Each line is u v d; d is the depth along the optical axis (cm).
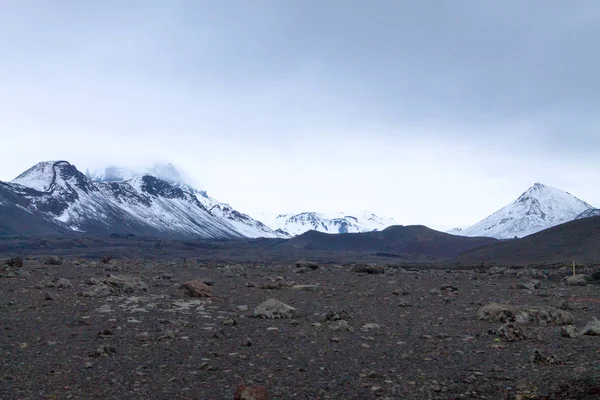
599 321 1634
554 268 5494
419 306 2173
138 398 999
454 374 1162
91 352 1299
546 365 1217
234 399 951
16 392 1016
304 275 3553
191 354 1320
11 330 1538
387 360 1282
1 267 3284
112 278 2453
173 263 4781
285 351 1363
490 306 1891
